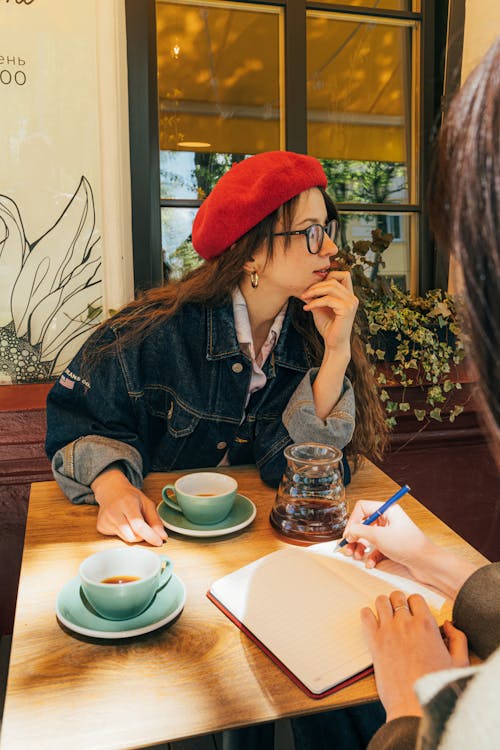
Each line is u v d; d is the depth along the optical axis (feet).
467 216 1.30
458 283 1.42
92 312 7.00
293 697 2.46
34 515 4.01
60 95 6.53
